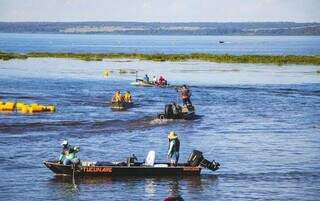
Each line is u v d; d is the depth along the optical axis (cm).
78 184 10125
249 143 13800
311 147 13425
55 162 10656
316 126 16300
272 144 13725
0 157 11862
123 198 9400
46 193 9600
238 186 10200
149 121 16538
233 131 15362
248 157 12344
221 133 15062
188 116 17000
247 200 9431
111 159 11844
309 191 9956
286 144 13750
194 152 10862
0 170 10912
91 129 15138
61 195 9500
